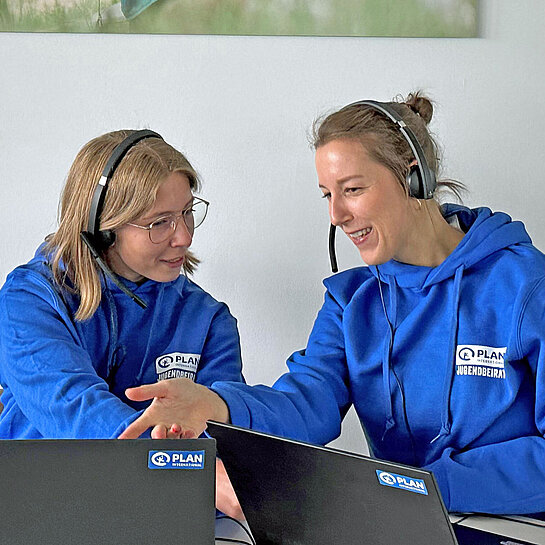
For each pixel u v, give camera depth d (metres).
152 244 1.46
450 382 1.42
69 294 1.53
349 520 0.93
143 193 1.42
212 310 1.67
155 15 1.92
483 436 1.40
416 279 1.48
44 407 1.39
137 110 1.96
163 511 0.84
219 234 2.00
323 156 1.39
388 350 1.49
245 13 1.92
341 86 1.95
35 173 1.97
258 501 1.05
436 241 1.49
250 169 1.98
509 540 1.13
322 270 2.00
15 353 1.46
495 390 1.40
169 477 0.87
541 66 1.93
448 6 1.91
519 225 1.52
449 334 1.45
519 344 1.38
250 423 1.32
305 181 1.97
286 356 2.03
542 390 1.35
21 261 2.00
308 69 1.94
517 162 1.96
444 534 0.85
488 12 1.92
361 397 1.53
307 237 1.99
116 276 1.56
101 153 1.48
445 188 1.93
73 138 1.96
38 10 1.92
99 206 1.45
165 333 1.61
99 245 1.47
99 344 1.56
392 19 1.92
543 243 1.98
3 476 0.87
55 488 0.86
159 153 1.46
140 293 1.58
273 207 1.99
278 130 1.96
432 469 1.29
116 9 1.92
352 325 1.55
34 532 0.81
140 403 1.57
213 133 1.97
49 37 1.93
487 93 1.94
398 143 1.38
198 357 1.63
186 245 1.49
